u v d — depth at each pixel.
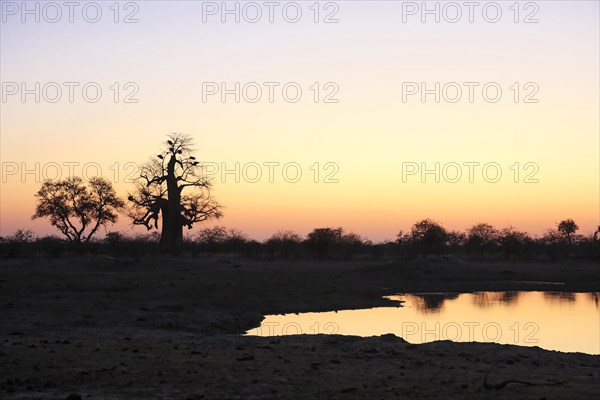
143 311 25.61
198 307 28.75
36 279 37.25
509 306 34.16
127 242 70.25
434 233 77.44
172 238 70.75
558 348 20.05
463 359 12.70
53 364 11.44
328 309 32.28
